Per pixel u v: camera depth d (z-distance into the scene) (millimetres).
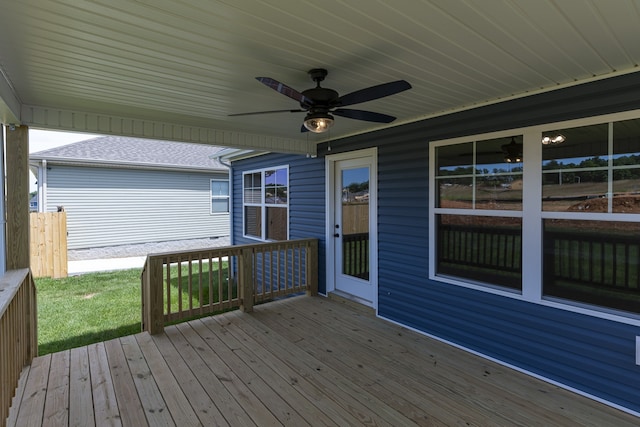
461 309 3465
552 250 2852
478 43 1995
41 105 3154
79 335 4305
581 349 2680
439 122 3615
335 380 2826
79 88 2723
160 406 2461
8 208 3066
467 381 2838
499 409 2455
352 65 2326
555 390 2729
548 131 2816
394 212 4156
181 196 11461
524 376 2938
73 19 1706
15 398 2543
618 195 2490
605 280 2586
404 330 3936
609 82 2484
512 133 3029
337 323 4145
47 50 2051
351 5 1596
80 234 9625
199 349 3406
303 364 3100
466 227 3434
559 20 1730
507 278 3135
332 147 5148
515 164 3031
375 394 2623
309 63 2289
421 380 2842
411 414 2377
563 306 2768
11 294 2271
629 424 2309
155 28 1812
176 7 1605
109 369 2996
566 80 2629
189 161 11602
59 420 2301
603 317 2568
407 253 4008
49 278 7344
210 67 2348
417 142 3857
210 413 2381
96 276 7547
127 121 3730
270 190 6812
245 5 1594
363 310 4609
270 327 4000
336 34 1892
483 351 3283
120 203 10266
